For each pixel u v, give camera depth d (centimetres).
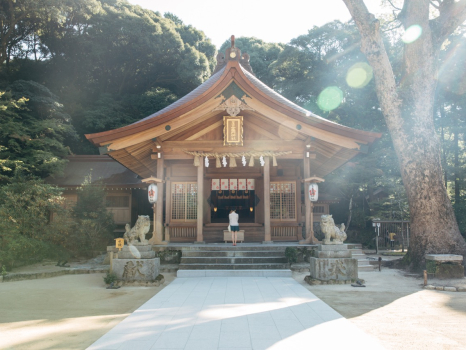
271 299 748
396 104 1266
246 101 1327
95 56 3412
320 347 455
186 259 1191
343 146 1318
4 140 2077
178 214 1519
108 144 1291
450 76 2291
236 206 1912
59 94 3331
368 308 678
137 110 3512
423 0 1228
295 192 1541
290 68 3388
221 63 1897
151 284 934
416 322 577
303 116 1297
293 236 1524
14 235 1263
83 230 1551
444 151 2544
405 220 2409
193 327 546
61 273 1162
